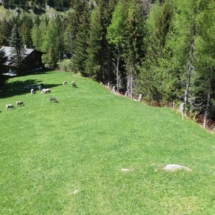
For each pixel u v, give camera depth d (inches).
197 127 1237.7
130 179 697.6
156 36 1925.4
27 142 1064.2
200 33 1346.0
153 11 2677.2
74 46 3730.3
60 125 1245.7
